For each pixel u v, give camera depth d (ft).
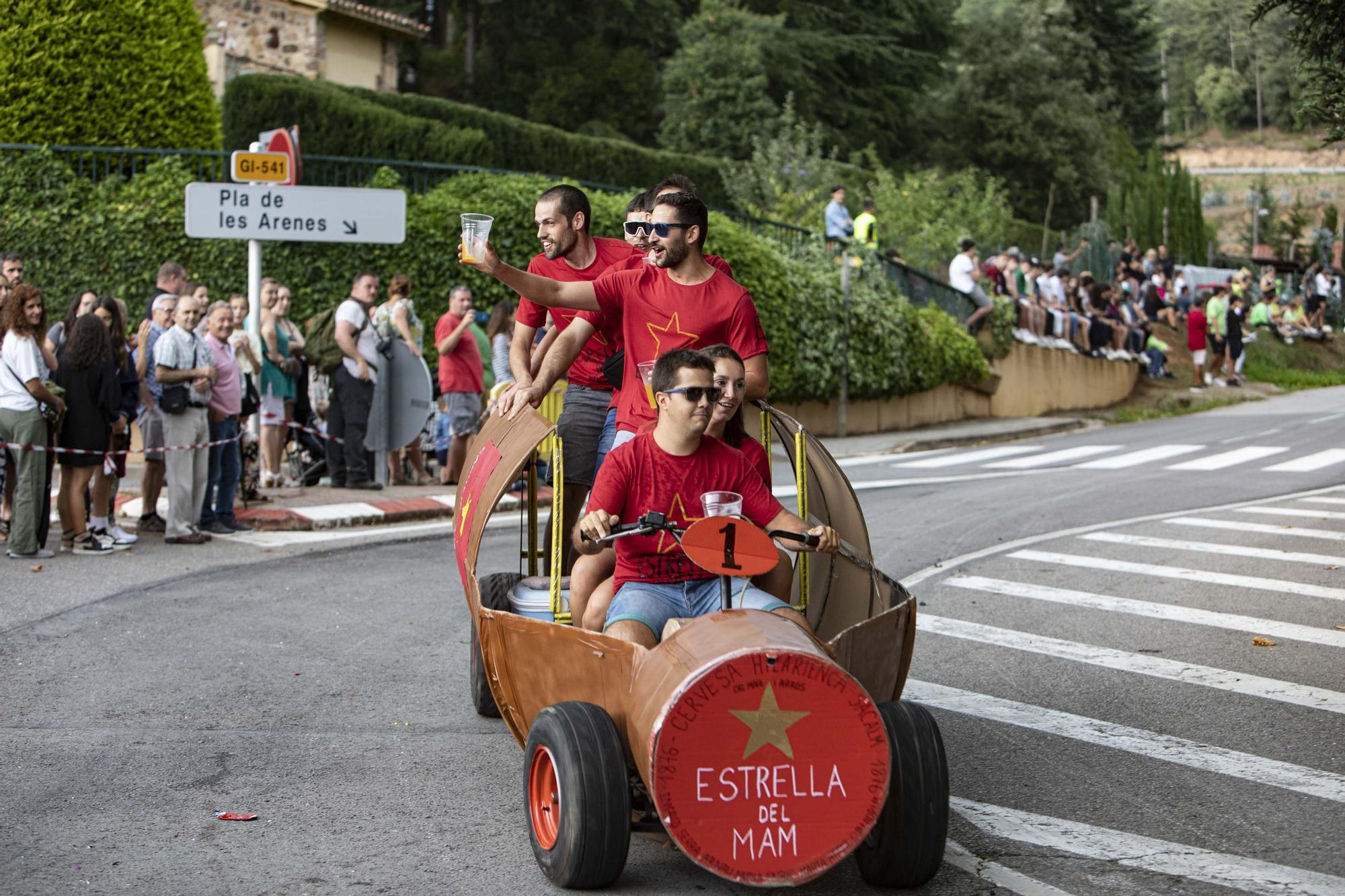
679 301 19.16
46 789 18.29
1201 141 322.55
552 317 22.99
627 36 140.97
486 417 23.03
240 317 42.34
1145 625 28.71
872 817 13.99
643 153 90.33
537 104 132.26
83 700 22.36
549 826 15.74
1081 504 45.21
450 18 155.02
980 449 65.77
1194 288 142.41
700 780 13.69
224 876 15.51
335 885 15.29
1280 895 15.26
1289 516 42.55
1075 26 212.43
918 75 152.46
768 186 92.79
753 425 19.98
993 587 32.42
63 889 15.03
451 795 18.43
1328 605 30.40
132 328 52.49
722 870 13.71
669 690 13.76
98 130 56.29
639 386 19.31
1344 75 30.25
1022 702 23.30
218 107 69.62
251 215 42.80
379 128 65.41
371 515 39.75
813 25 144.77
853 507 18.35
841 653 15.12
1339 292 145.07
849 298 69.10
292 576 32.45
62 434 33.81
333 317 43.57
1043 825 17.51
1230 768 19.85
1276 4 30.55
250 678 23.95
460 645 26.55
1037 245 144.66
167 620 27.78
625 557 16.58
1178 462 57.47
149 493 36.91
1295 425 73.87
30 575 31.40
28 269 52.47
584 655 15.61
